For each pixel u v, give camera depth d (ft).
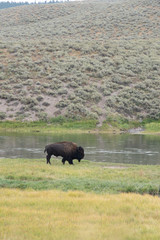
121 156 249.75
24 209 95.91
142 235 76.28
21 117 448.65
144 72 611.88
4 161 206.90
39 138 345.31
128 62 646.33
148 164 217.77
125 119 464.24
